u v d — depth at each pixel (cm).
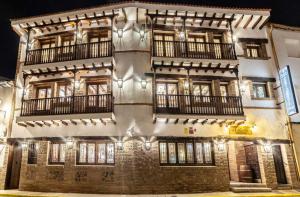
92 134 1338
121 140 1291
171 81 1416
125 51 1430
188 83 1388
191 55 1417
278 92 1477
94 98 1356
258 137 1370
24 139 1401
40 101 1413
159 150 1309
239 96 1356
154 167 1261
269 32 1591
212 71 1442
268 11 1485
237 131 1377
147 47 1445
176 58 1349
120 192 1221
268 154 1356
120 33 1461
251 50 1580
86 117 1262
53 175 1316
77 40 1487
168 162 1295
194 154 1318
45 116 1312
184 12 1423
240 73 1480
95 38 1527
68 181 1286
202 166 1297
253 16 1492
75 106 1320
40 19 1470
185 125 1361
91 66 1376
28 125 1414
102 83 1431
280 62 1539
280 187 1313
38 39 1571
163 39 1502
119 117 1332
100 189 1242
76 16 1437
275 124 1423
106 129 1332
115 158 1273
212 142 1346
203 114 1289
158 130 1324
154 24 1461
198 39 1539
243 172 1495
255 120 1412
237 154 1584
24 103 1402
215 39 1554
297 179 1342
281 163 1409
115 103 1350
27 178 1348
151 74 1385
